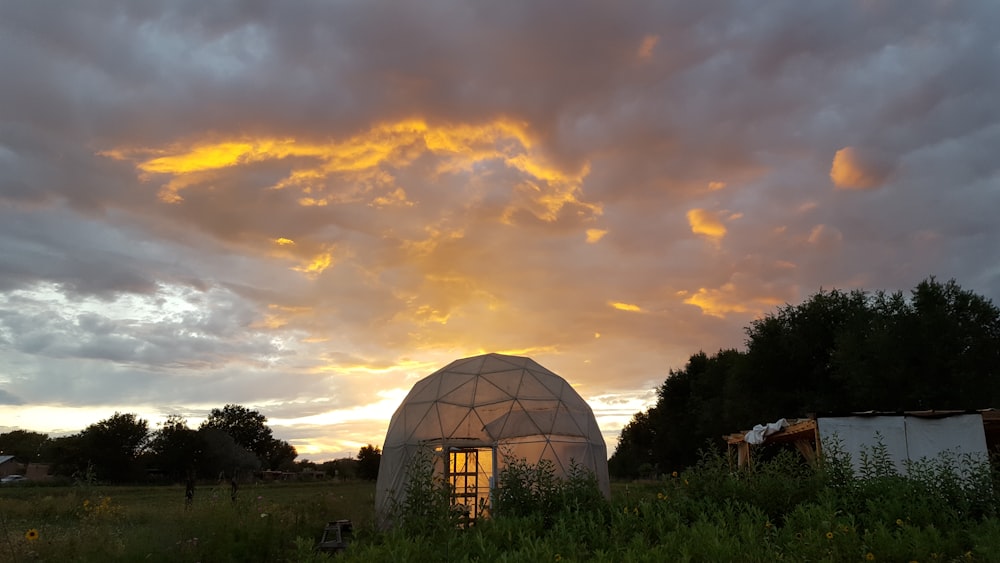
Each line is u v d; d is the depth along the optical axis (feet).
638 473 178.60
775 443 58.65
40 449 284.00
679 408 150.92
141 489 122.21
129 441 180.04
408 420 48.73
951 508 20.53
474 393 48.19
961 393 75.05
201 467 181.16
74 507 51.96
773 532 17.04
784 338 95.50
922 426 40.55
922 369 78.18
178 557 26.63
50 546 29.96
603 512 19.42
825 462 23.26
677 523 16.57
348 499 60.49
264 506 40.57
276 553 27.86
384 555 14.10
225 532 28.07
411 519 18.30
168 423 183.83
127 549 27.32
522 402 47.98
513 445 45.57
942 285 81.82
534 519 18.71
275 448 276.21
